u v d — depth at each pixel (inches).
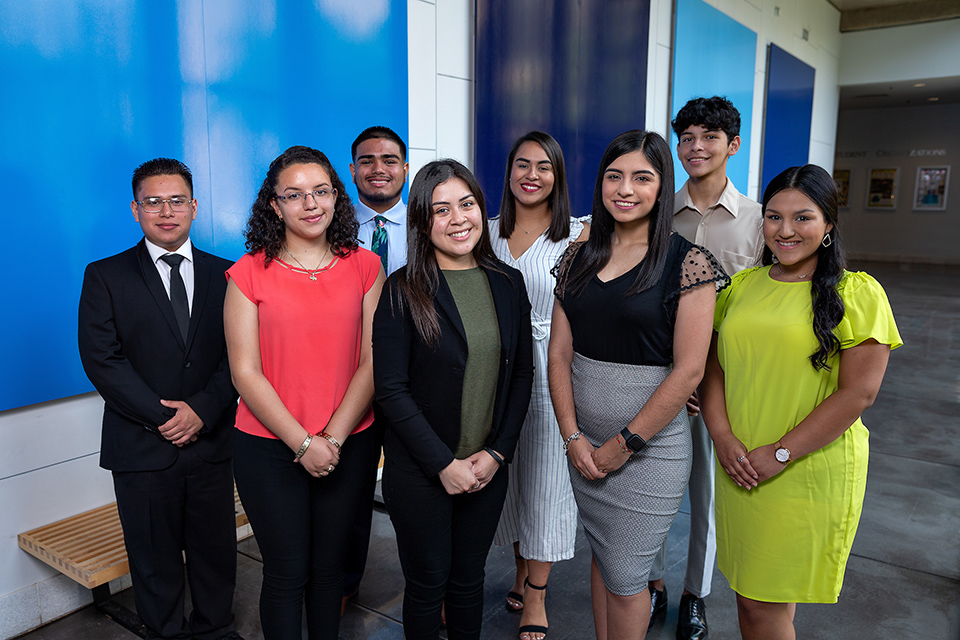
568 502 91.1
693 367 63.4
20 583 93.5
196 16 103.4
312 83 122.5
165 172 78.7
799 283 66.1
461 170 68.0
